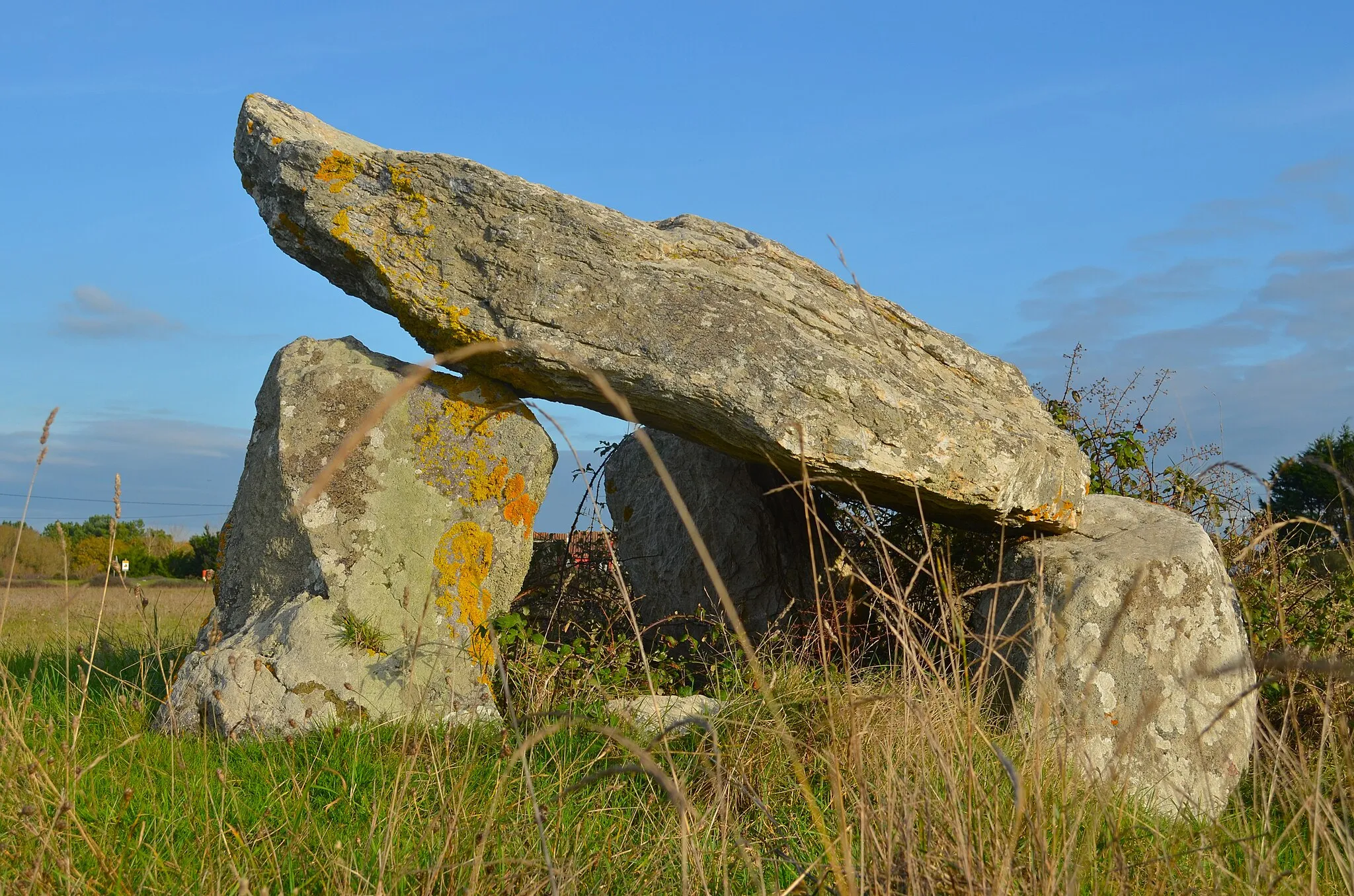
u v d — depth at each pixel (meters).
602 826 3.63
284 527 5.81
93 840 3.15
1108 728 5.32
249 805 3.78
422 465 6.02
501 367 6.08
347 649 5.44
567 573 7.43
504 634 5.86
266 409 6.18
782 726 2.47
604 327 5.91
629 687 5.82
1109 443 8.21
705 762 4.00
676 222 7.11
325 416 5.97
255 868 3.13
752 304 6.09
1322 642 5.91
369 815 3.68
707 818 3.53
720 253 6.55
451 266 6.06
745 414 5.70
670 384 5.77
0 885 2.82
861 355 6.21
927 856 2.61
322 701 5.20
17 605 7.47
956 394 6.41
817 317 6.34
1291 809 3.54
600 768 4.16
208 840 3.24
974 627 6.19
